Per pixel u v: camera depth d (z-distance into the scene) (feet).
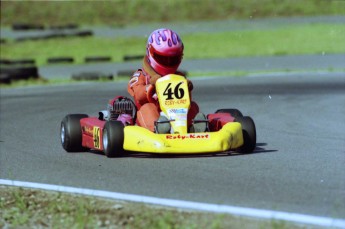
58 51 380.37
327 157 91.86
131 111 99.66
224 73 262.67
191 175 78.89
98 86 229.66
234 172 80.38
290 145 104.17
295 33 397.60
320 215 60.59
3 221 65.31
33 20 533.55
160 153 92.53
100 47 391.86
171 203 64.34
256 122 136.26
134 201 65.98
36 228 62.08
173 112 92.43
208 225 57.47
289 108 159.22
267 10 508.12
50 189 74.08
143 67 98.58
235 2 535.19
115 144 90.58
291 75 248.11
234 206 63.41
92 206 65.16
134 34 445.78
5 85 241.35
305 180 75.72
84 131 100.94
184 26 474.90
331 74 247.29
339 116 143.64
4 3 561.43
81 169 86.12
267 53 337.93
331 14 481.05
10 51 379.96
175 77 95.09
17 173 85.87
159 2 554.46
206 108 162.40
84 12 548.31
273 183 74.08
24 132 128.26
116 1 563.48
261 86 214.28
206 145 87.76
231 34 411.54
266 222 57.82
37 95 203.82
